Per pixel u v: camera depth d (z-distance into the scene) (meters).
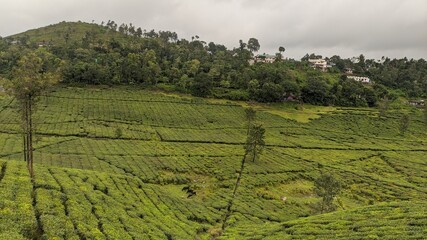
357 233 40.41
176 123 146.75
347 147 138.00
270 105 190.12
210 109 169.75
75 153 95.81
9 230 32.75
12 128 113.69
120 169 85.50
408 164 121.94
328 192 68.56
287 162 111.69
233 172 95.69
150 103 166.62
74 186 52.09
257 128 106.50
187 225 54.78
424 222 40.72
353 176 104.25
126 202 54.50
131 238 40.59
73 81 180.25
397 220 43.34
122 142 113.75
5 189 42.75
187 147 116.25
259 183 90.44
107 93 172.50
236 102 187.12
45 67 168.38
